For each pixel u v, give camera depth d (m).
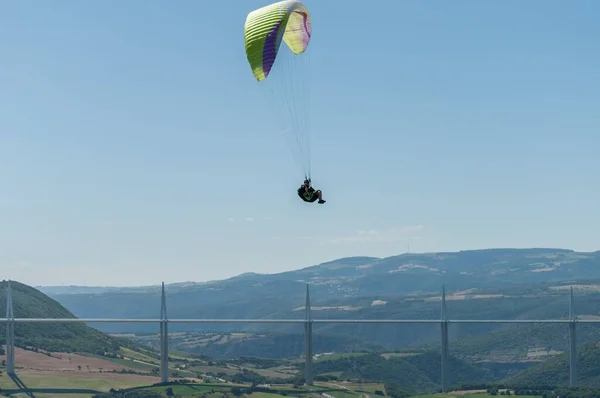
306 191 58.41
